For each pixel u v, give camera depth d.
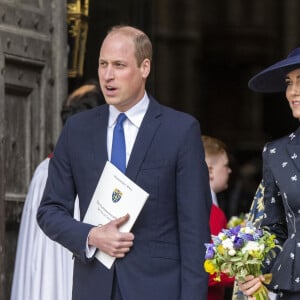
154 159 16.06
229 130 69.12
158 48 67.44
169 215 16.11
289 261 15.88
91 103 20.97
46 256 19.66
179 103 67.88
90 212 16.14
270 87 17.48
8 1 21.50
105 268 15.97
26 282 19.78
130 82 16.03
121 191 15.90
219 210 20.59
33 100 22.41
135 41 16.05
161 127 16.23
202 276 15.97
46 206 16.56
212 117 69.06
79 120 16.67
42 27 22.61
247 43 69.25
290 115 68.62
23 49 21.88
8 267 21.62
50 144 22.70
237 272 15.84
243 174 40.41
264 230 16.56
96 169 16.27
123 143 16.28
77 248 15.94
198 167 16.14
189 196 16.03
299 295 15.91
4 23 21.33
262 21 69.75
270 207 16.59
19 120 21.98
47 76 22.72
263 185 16.73
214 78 69.31
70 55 24.48
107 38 16.12
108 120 16.47
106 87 16.05
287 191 16.11
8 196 21.47
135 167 16.05
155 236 16.02
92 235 15.87
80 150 16.44
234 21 69.25
